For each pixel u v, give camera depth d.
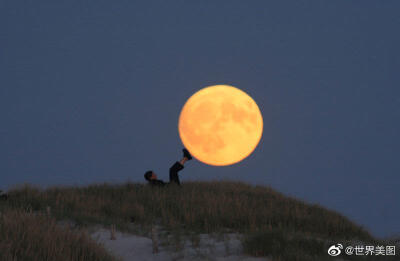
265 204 58.62
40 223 32.62
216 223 43.94
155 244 33.03
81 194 58.28
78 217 42.28
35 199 50.09
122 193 61.66
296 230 42.59
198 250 31.75
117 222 43.44
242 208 50.44
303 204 61.59
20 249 25.88
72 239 29.47
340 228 46.44
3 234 27.66
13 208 45.44
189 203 52.97
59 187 62.59
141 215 47.12
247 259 28.34
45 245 26.92
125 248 34.34
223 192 64.75
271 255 28.47
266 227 38.91
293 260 27.27
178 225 42.47
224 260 28.75
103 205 51.81
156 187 62.12
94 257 28.34
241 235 38.25
